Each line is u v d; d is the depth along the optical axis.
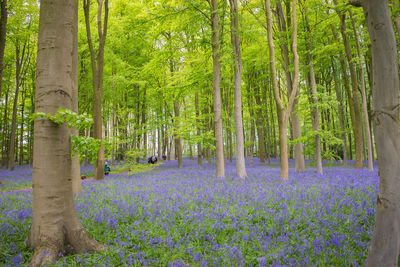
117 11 20.55
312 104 14.61
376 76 2.70
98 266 3.77
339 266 3.55
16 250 4.31
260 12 18.98
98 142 4.38
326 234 4.69
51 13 4.49
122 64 21.84
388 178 2.61
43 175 4.34
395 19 11.02
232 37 14.59
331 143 15.02
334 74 26.47
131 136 20.84
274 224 5.32
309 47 16.02
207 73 16.12
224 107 25.92
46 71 4.42
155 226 5.50
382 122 2.65
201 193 8.48
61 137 4.47
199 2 14.03
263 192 8.20
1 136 36.69
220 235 5.00
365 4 2.77
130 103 28.70
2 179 18.56
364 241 4.27
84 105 26.81
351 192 7.88
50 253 4.05
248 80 28.44
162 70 19.42
